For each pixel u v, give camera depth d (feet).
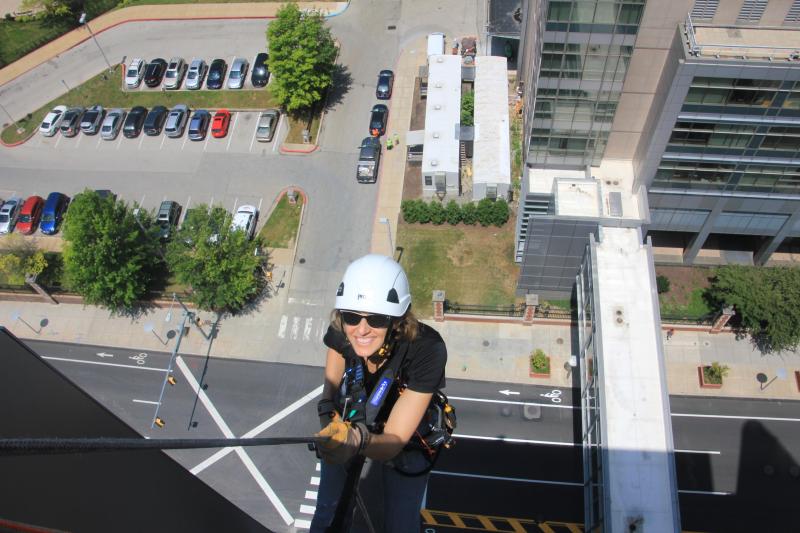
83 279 127.65
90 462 17.13
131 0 201.87
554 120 115.55
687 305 132.26
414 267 140.46
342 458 19.80
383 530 28.37
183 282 127.65
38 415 17.65
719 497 111.55
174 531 20.01
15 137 175.42
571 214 116.67
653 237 140.87
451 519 110.63
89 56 190.60
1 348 17.48
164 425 125.80
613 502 91.81
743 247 138.92
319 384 129.80
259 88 175.52
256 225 151.33
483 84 157.69
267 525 112.68
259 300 140.15
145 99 177.88
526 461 115.85
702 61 93.81
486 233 143.54
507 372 126.41
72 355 137.08
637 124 114.52
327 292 140.36
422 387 23.76
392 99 168.66
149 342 137.28
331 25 186.91
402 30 183.42
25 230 155.53
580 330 119.24
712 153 110.42
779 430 117.50
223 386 130.52
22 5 202.80
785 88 96.78
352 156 160.56
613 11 96.32
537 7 127.13
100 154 169.17
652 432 96.37
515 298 134.72
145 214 141.59
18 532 10.92
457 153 145.89
